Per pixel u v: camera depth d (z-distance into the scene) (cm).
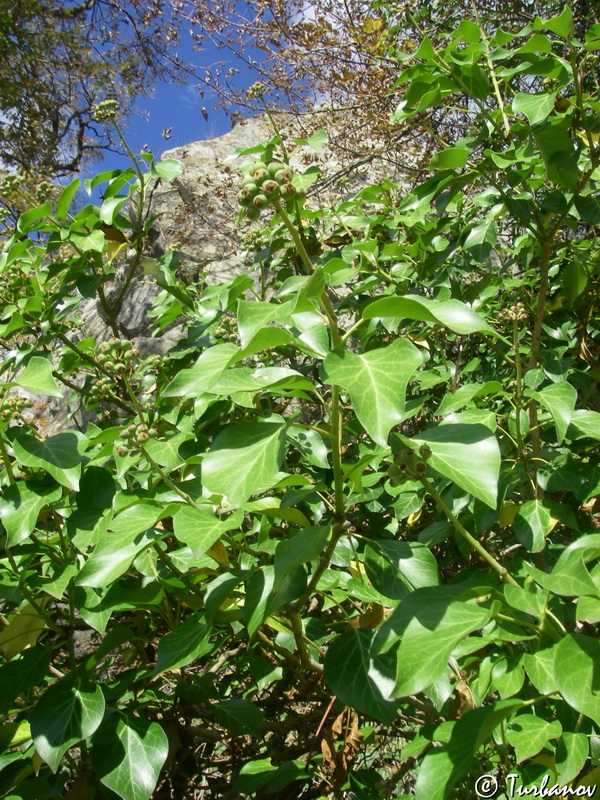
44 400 574
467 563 266
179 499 185
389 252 295
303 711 292
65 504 202
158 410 265
